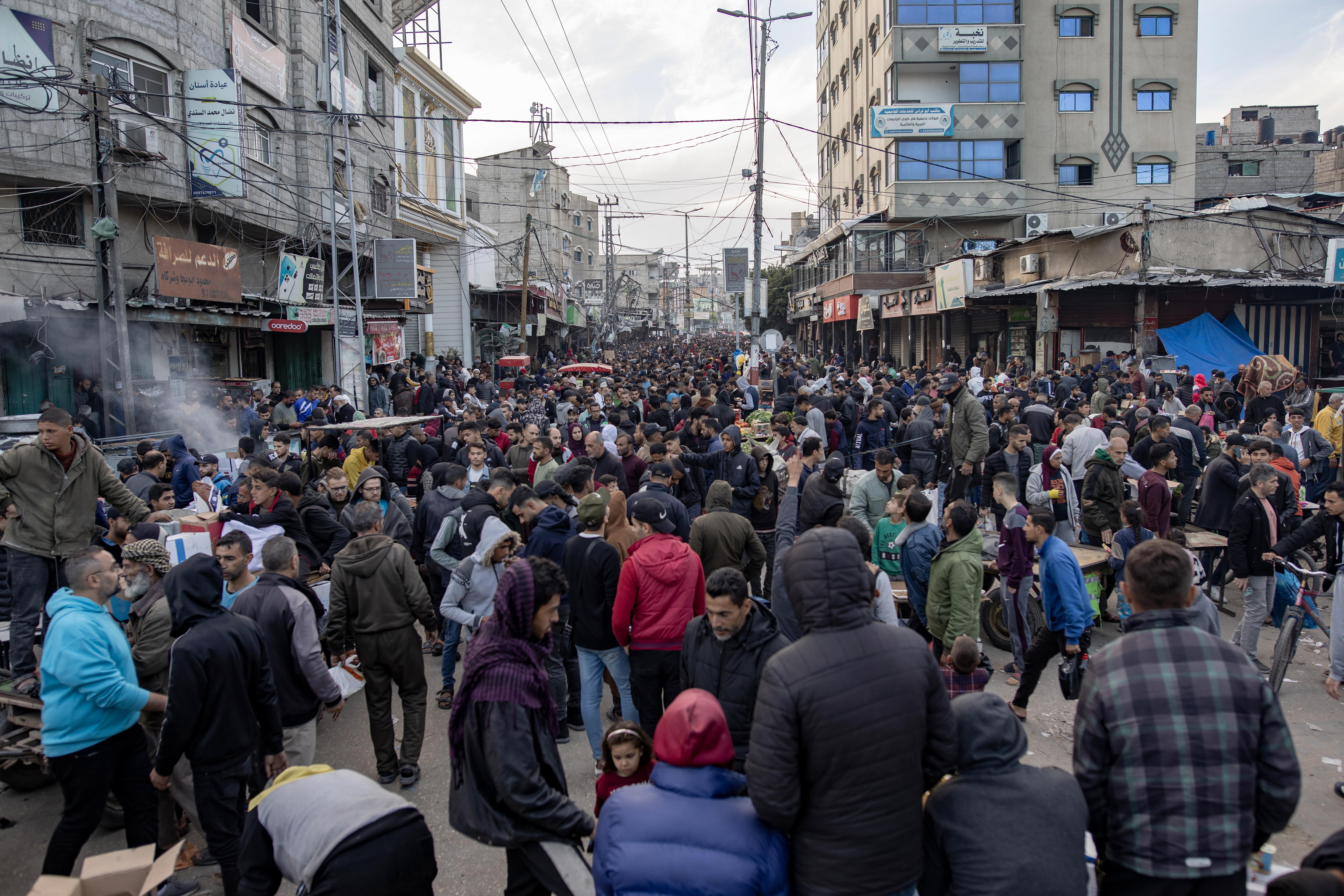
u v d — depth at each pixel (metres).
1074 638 5.31
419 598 5.04
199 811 3.82
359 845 2.75
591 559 5.03
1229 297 21.59
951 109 34.25
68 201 14.29
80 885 3.17
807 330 59.28
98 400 14.48
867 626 2.67
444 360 31.41
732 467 8.11
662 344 90.06
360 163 24.67
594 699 5.18
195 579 3.85
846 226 37.53
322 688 4.58
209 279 14.91
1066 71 35.28
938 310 29.27
